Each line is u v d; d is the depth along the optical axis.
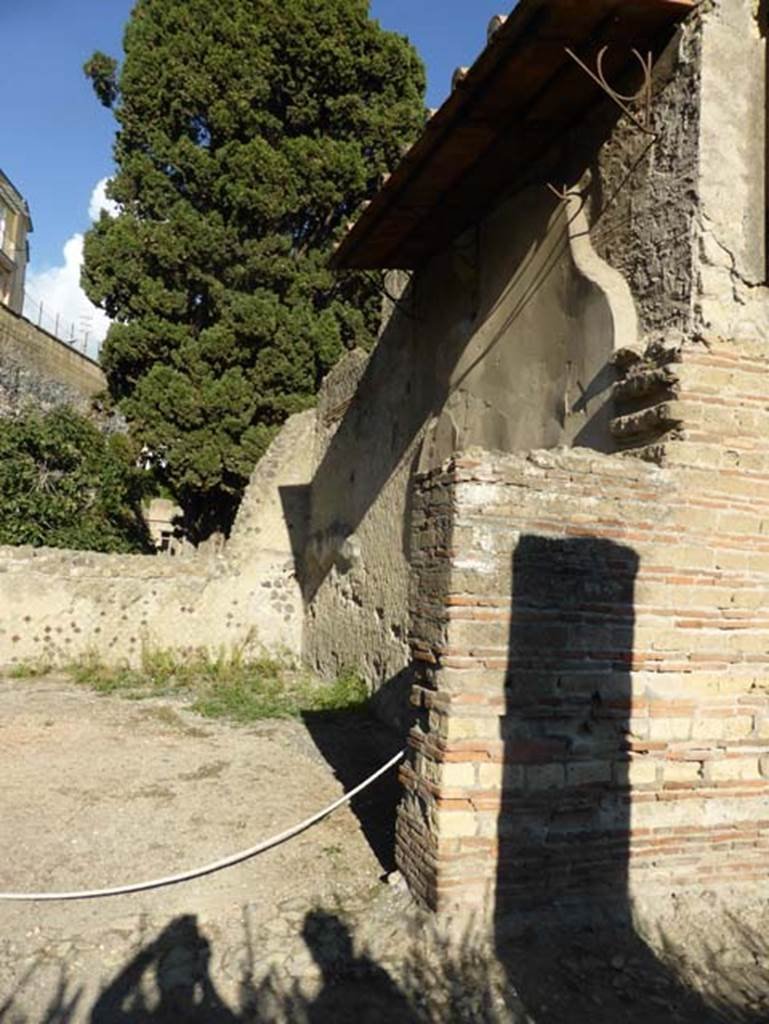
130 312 16.52
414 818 4.35
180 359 15.89
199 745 7.86
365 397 10.96
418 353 9.27
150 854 5.21
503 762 4.16
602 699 4.36
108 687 10.27
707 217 5.01
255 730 8.55
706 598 4.64
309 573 12.62
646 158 5.48
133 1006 3.54
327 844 5.34
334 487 11.85
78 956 3.94
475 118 6.27
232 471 15.85
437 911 4.05
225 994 3.65
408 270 9.54
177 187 16.91
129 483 16.09
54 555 11.59
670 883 4.46
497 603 4.18
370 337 17.25
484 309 7.60
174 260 15.95
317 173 16.66
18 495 13.55
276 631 12.62
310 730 8.63
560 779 4.26
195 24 16.55
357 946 4.03
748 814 4.66
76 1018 3.45
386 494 9.91
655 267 5.31
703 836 4.55
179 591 12.11
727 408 4.84
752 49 5.24
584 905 4.27
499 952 3.97
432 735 4.21
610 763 4.37
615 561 4.45
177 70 16.30
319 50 16.77
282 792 6.50
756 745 4.71
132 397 16.06
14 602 11.30
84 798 6.21
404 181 7.25
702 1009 3.67
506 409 7.01
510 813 4.16
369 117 17.30
